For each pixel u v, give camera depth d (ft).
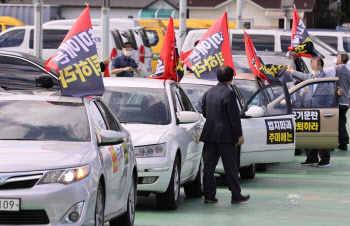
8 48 179.11
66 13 364.99
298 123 103.45
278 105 90.63
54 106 53.16
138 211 69.56
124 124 71.20
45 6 289.53
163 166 67.21
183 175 73.05
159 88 75.72
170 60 86.89
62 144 49.21
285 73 125.39
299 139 103.60
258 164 102.27
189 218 66.44
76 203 45.27
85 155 47.75
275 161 89.86
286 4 198.90
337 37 211.61
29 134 50.70
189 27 254.06
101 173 48.39
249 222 65.31
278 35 183.21
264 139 88.53
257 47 183.62
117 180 53.47
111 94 74.95
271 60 125.59
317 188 87.66
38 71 91.56
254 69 102.53
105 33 146.41
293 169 105.81
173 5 360.69
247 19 345.92
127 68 123.24
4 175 44.68
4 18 239.91
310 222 66.13
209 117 74.38
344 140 127.75
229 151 74.43
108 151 51.90
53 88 91.25
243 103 92.84
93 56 56.24
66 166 45.85
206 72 91.50
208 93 74.74
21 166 45.16
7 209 44.19
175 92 77.15
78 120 52.06
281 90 91.30
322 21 392.47
